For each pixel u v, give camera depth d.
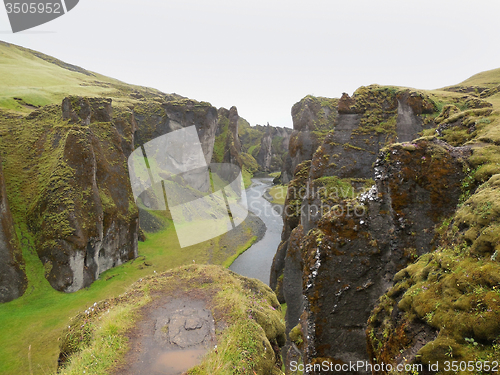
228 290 9.61
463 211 7.39
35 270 25.05
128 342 7.30
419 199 9.88
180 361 6.73
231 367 6.58
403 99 25.25
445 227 9.04
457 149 10.17
